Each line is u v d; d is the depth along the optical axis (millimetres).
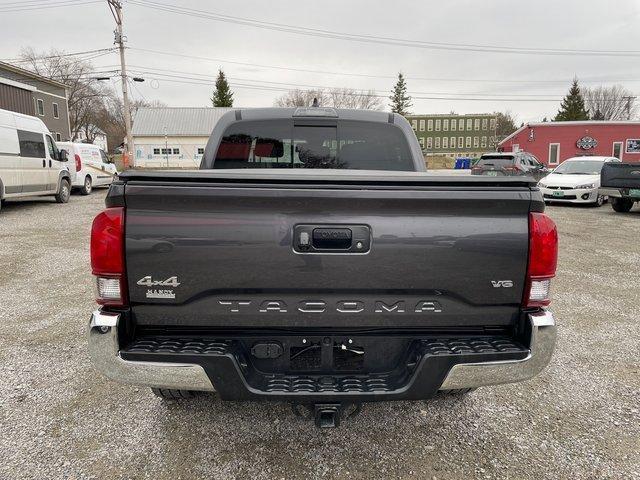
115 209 1979
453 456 2480
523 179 2029
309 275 2012
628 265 6891
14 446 2527
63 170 14289
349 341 2145
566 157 37125
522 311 2113
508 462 2432
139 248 1981
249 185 1952
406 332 2152
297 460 2434
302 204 1976
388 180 1976
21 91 29703
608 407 2982
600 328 4352
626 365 3576
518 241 2049
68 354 3730
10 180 11422
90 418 2814
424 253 2023
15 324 4395
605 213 12648
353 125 3918
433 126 82188
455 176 2064
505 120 90188
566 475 2334
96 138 73625
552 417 2861
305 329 2123
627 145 35594
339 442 2594
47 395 3082
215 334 2111
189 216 1975
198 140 51531
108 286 2002
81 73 55781
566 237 9078
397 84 81375
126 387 3197
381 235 2006
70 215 11812
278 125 3895
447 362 2029
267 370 2166
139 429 2705
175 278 2000
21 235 9055
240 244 1986
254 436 2645
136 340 2080
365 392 2023
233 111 3965
